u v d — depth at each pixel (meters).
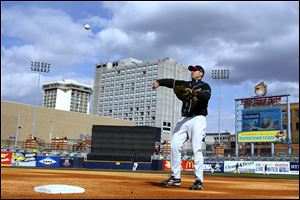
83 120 98.50
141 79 186.88
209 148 82.75
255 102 53.53
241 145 79.94
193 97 7.90
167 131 179.38
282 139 49.06
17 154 47.59
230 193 6.99
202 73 8.19
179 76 182.38
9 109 83.38
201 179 7.84
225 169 43.94
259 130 51.47
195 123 7.95
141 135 45.66
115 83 198.12
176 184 8.32
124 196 5.88
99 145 46.72
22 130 85.00
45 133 89.38
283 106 65.38
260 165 41.59
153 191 6.92
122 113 192.25
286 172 39.72
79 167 46.97
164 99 180.38
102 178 12.55
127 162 45.44
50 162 48.00
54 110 92.44
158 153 54.41
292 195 6.82
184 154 58.78
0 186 7.36
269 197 6.20
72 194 6.10
